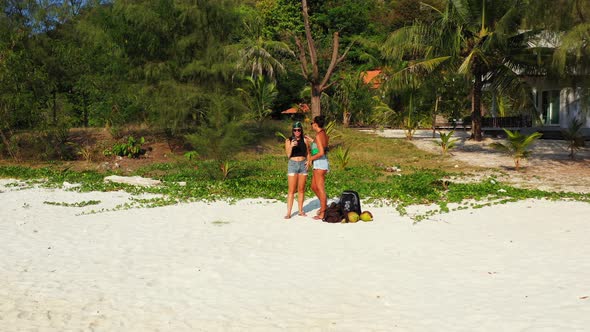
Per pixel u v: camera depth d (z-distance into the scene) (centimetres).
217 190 1505
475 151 2519
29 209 1229
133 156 2438
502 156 2327
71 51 2748
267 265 737
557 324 506
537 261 732
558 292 599
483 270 695
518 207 1181
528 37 2541
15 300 602
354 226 1003
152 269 724
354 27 5459
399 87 2686
